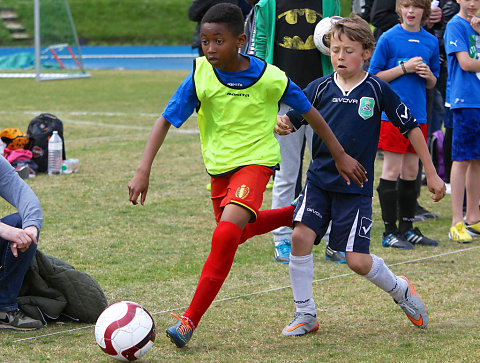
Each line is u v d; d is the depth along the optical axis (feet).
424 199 47.42
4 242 23.81
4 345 23.04
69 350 22.61
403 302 24.36
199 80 23.04
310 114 23.18
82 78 144.66
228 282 30.27
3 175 24.53
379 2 44.73
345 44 24.71
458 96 37.42
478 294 28.45
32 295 25.32
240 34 22.16
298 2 34.22
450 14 47.03
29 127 53.72
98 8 258.57
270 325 25.17
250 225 24.63
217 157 23.26
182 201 45.55
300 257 24.16
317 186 24.54
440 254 34.86
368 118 24.90
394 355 21.97
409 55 35.86
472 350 22.29
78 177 52.11
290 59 34.42
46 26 174.19
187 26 250.16
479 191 38.83
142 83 132.16
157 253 34.53
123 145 66.13
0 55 211.20
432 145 50.52
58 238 36.60
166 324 25.20
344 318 25.85
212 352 22.43
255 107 22.90
